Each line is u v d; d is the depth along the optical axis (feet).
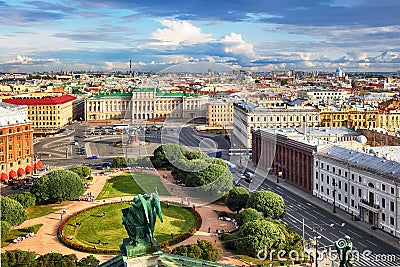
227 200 589.73
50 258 425.69
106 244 509.76
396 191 530.68
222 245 500.33
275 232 463.01
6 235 511.81
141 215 141.18
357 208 609.01
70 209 650.02
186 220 576.20
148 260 139.03
